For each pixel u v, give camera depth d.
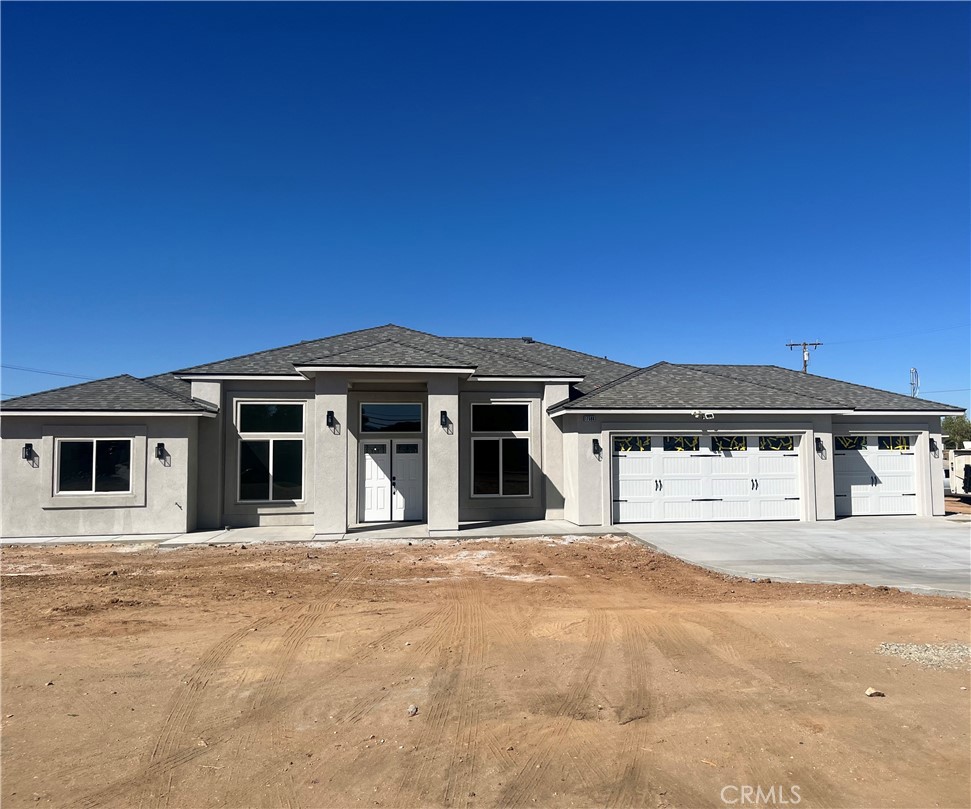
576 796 4.08
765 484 18.19
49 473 16.70
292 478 18.62
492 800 4.04
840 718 5.17
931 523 17.77
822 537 15.09
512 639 7.41
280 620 8.34
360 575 11.53
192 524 17.48
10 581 11.19
